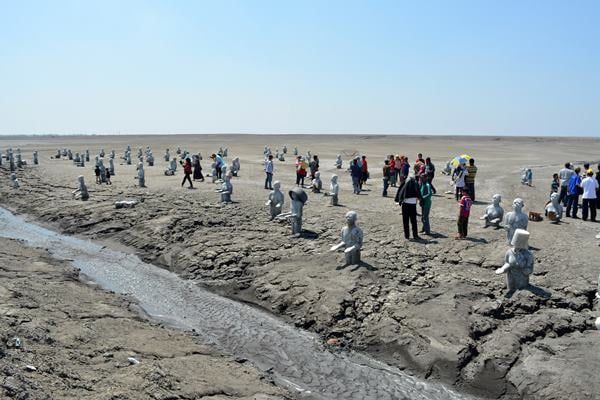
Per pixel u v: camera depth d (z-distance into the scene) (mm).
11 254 17375
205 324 12258
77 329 9969
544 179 34906
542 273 12711
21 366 7305
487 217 17703
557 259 13703
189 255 17250
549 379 8680
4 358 7426
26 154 73688
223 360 9789
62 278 14766
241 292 14148
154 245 18969
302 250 16297
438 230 17609
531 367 9047
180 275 16062
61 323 10258
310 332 11609
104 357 8797
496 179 34375
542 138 143875
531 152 73812
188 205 24578
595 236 16344
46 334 9320
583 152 74875
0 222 25609
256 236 18391
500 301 11281
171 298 14094
